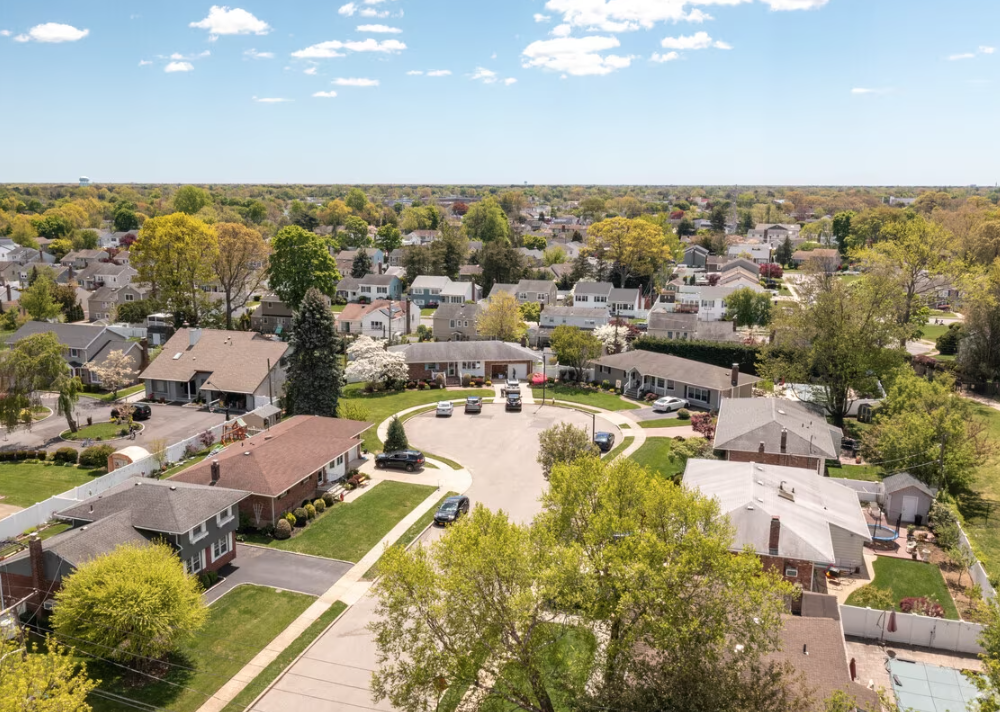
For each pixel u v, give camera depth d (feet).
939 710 87.66
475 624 77.00
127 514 115.65
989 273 273.54
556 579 74.79
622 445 193.77
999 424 208.64
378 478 170.19
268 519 139.44
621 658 77.36
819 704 76.48
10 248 552.00
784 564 111.86
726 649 83.30
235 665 98.12
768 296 352.28
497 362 267.80
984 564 129.59
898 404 183.11
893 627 104.22
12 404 180.04
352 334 352.90
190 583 98.37
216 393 228.43
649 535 75.41
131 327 307.78
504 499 157.28
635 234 441.68
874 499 156.66
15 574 106.32
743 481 131.03
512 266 448.24
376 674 88.48
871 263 299.58
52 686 79.77
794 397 224.74
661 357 251.19
